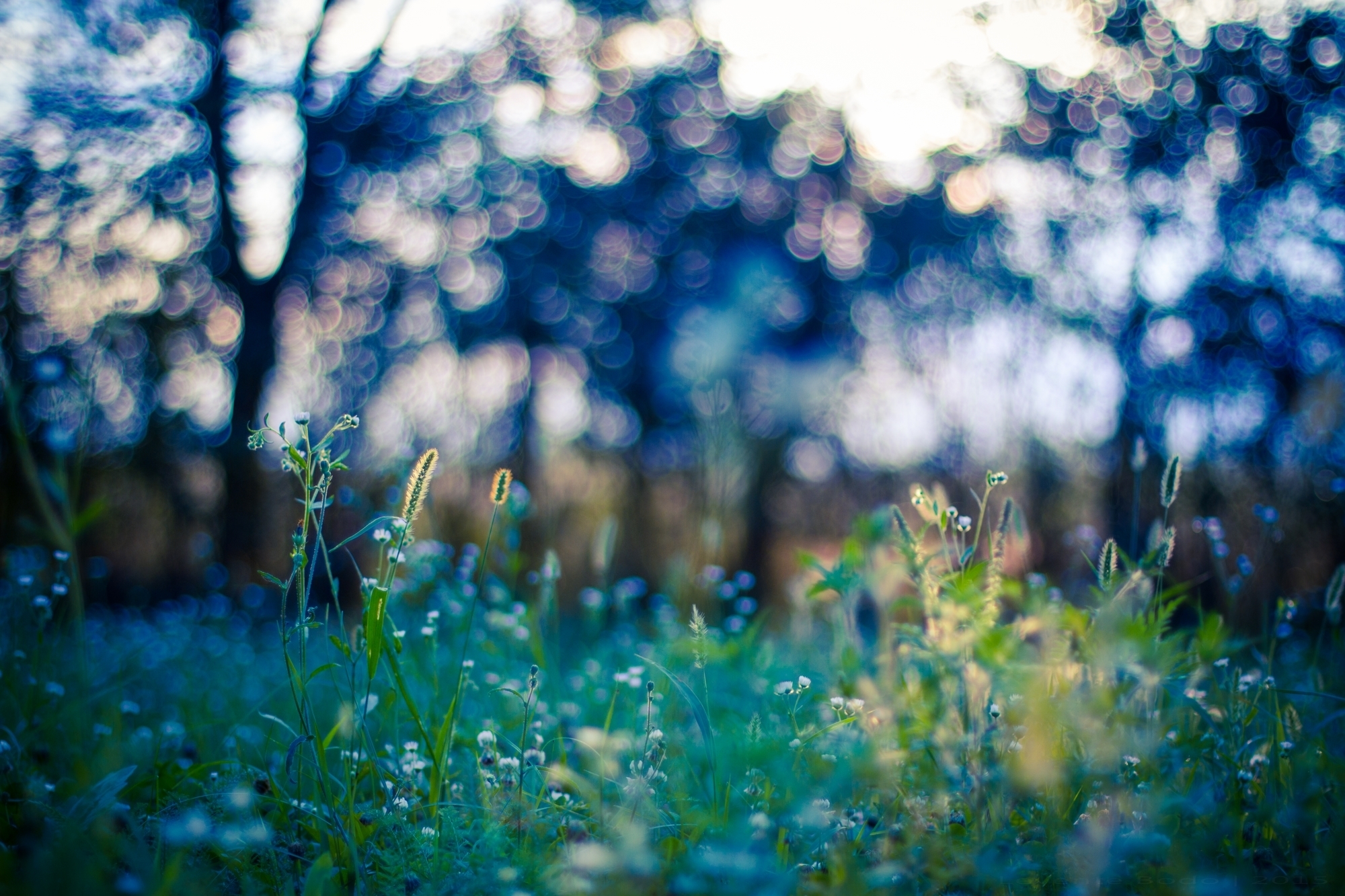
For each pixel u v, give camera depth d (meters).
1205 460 8.25
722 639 3.42
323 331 12.09
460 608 3.78
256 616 8.67
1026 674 2.06
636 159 13.23
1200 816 2.22
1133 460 3.03
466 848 2.24
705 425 7.73
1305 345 8.75
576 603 9.80
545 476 9.81
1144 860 2.04
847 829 2.25
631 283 13.16
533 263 12.94
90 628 6.80
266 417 2.21
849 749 2.43
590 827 2.28
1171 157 10.04
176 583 11.52
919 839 2.09
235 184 10.82
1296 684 3.55
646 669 3.58
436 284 12.56
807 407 12.14
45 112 9.52
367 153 11.71
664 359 12.56
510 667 3.74
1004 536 2.52
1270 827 2.31
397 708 3.28
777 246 12.89
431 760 2.53
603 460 12.90
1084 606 2.77
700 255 13.05
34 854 1.95
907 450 11.90
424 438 10.14
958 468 11.05
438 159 12.36
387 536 2.62
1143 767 2.23
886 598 2.59
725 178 13.28
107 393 10.42
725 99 13.28
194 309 11.12
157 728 3.78
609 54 13.02
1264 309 9.12
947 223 12.32
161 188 10.42
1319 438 4.30
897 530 2.41
